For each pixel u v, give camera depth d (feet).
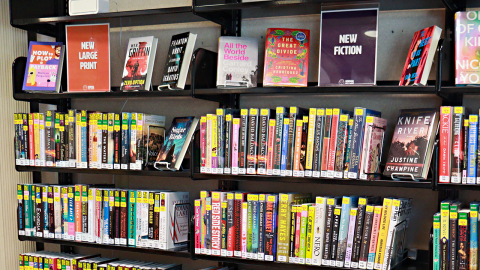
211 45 8.03
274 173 6.49
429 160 5.85
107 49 7.73
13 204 8.95
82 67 7.84
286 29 6.72
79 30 7.89
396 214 5.76
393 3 6.48
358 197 6.39
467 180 5.52
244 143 6.64
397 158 6.02
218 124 6.77
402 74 6.32
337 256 6.08
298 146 6.37
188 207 7.68
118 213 7.50
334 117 6.18
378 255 5.85
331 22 6.46
